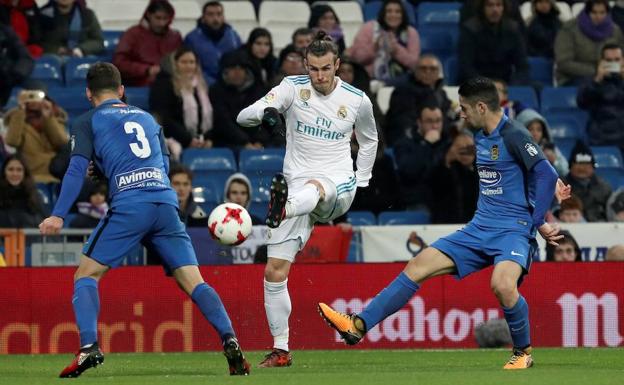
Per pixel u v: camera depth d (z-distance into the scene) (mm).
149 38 46250
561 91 48625
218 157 42594
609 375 21266
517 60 48562
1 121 41750
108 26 52469
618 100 46969
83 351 20938
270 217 22453
